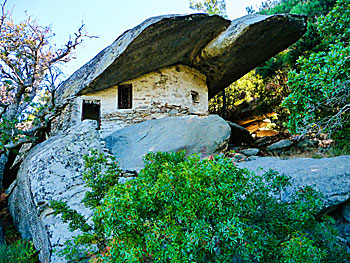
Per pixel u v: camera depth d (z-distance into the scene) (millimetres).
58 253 3596
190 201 2316
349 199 3746
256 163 5977
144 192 2457
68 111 9430
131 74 9250
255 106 13297
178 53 9258
